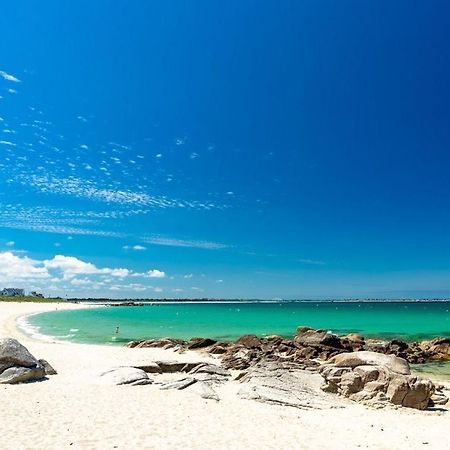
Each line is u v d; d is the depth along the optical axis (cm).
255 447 1376
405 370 2281
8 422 1483
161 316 11581
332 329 7338
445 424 1808
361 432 1623
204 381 2448
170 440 1397
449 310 16288
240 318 10606
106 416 1623
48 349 3744
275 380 2459
